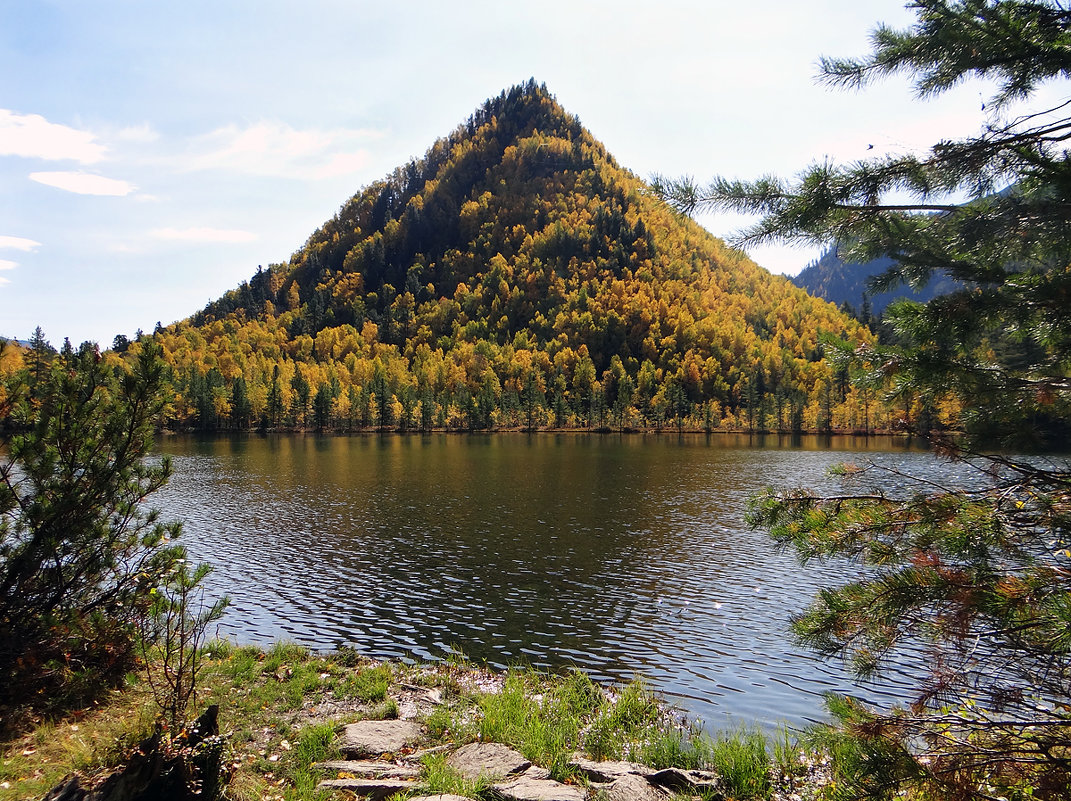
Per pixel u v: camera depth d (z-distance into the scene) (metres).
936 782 4.29
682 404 158.62
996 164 4.61
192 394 139.12
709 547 32.16
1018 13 4.61
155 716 7.94
